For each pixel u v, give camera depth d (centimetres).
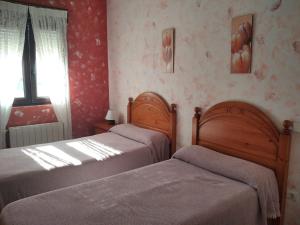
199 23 266
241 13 229
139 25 346
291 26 197
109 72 423
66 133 379
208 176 213
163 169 230
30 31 344
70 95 388
